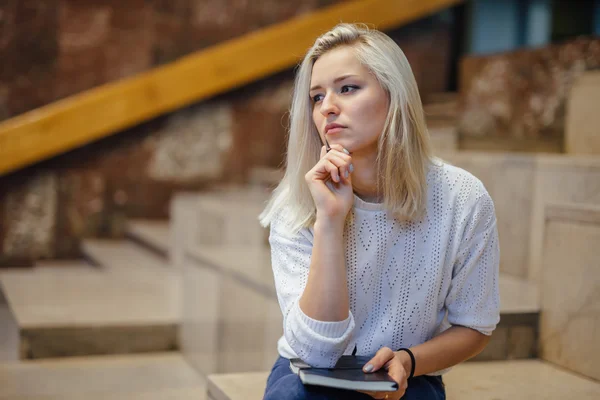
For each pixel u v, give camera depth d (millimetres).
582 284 2094
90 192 4965
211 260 3191
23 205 4797
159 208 5145
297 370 1339
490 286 1508
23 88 4754
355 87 1428
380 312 1494
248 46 5027
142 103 4824
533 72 3641
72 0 4832
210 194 5164
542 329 2262
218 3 5141
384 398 1323
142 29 4996
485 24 5363
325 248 1356
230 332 2924
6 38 4703
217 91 5027
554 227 2225
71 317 3285
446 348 1457
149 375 3025
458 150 4199
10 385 2785
